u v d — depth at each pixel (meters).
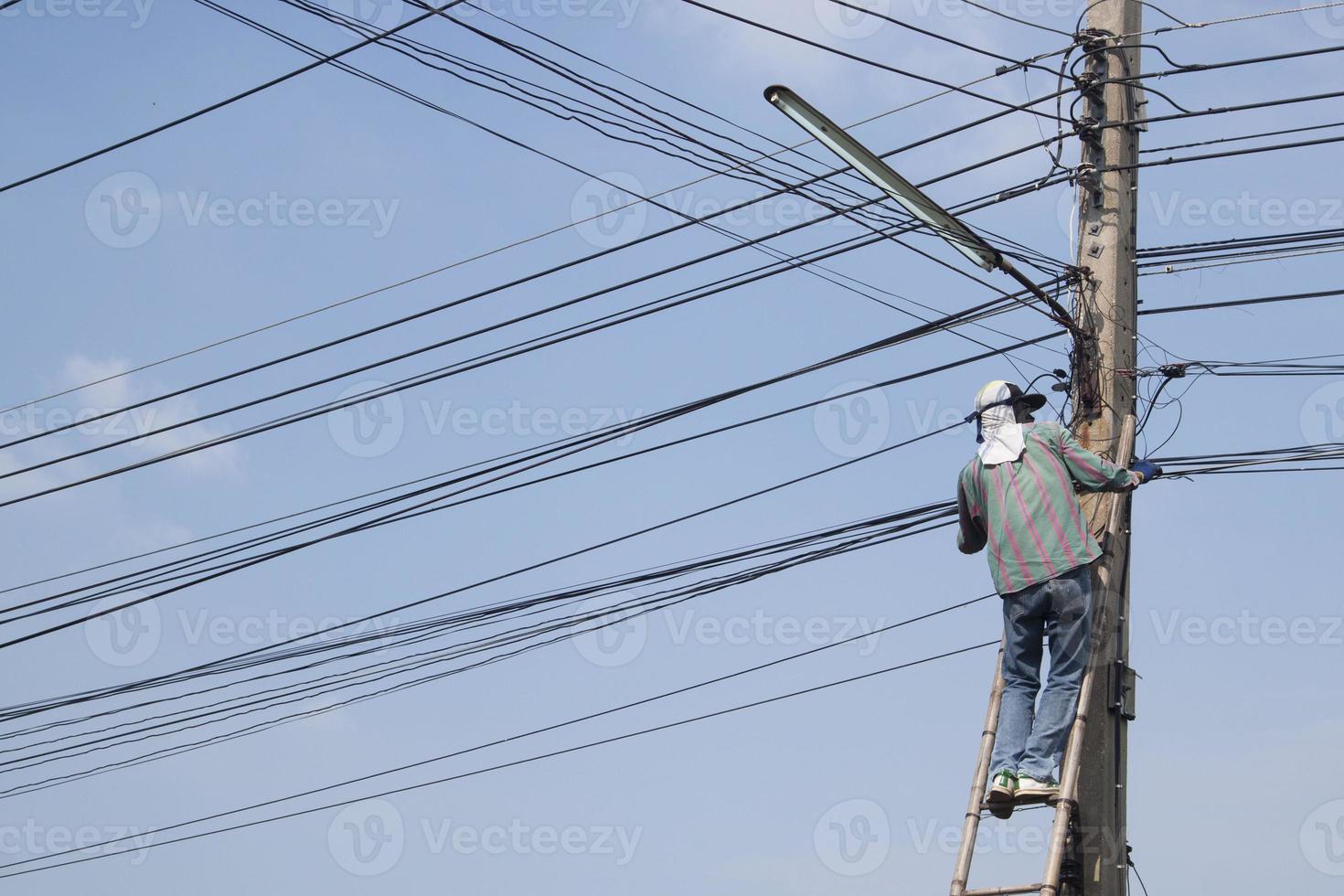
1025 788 9.93
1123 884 10.54
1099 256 12.13
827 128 11.03
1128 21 12.67
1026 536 10.34
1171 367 12.96
